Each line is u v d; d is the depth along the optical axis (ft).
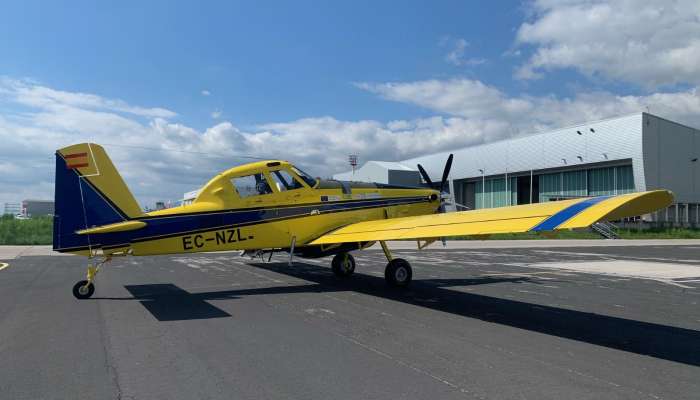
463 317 22.41
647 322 21.79
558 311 24.21
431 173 213.05
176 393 12.51
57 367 14.62
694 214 157.38
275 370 14.39
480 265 48.91
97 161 27.02
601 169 159.12
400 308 24.57
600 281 36.55
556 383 13.41
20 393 12.48
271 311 23.52
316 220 32.09
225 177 29.81
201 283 33.76
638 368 14.84
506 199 189.47
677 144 150.61
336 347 16.98
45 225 97.40
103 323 20.67
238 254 60.64
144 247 27.40
